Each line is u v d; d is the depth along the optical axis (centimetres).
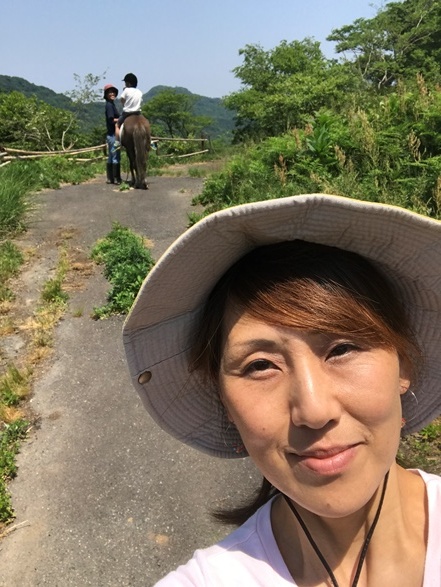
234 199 822
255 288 93
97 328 553
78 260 718
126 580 296
